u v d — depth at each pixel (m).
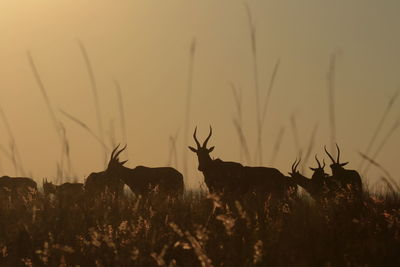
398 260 27.08
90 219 34.34
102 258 29.19
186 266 27.92
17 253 31.08
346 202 34.78
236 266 26.47
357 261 26.55
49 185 40.53
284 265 25.42
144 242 29.77
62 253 29.92
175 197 41.47
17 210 39.09
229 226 25.45
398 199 36.19
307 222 29.05
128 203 38.97
